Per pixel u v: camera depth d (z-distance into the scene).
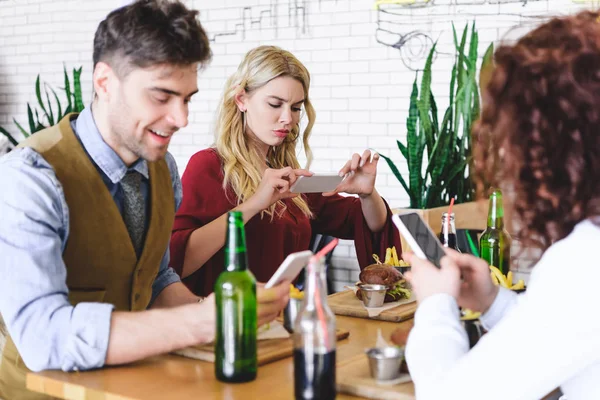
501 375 1.10
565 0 4.43
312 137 5.24
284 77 2.70
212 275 2.63
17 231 1.52
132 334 1.46
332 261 5.18
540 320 1.10
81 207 1.69
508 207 1.21
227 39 5.44
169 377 1.45
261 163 2.83
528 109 1.13
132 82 1.58
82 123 1.75
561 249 1.12
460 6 4.73
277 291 1.49
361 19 5.00
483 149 1.23
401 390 1.34
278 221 2.74
